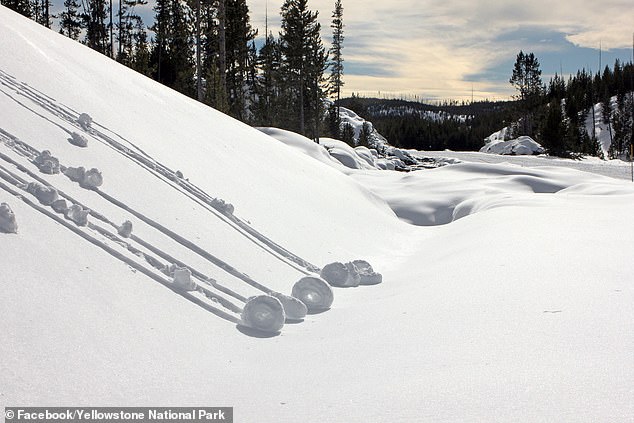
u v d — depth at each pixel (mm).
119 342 4016
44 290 4031
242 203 8961
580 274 6039
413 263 9617
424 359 3912
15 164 5590
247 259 7055
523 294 5355
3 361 3242
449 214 20188
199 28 29469
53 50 9922
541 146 71438
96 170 6219
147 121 9742
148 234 6004
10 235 4363
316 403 3355
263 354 4730
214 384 3941
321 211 11672
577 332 4031
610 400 2754
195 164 9180
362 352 4422
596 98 109688
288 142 28812
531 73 87375
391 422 2846
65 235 4918
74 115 7766
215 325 5055
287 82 48719
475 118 144875
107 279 4695
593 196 17047
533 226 10461
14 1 38562
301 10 46531
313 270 8062
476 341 4137
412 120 119438
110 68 11930
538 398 2875
